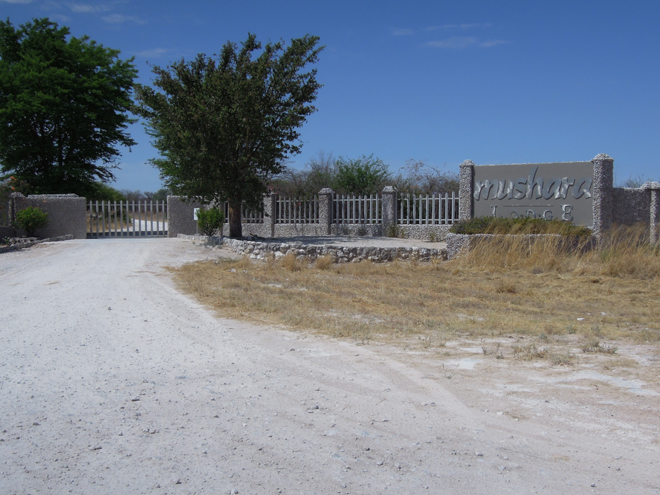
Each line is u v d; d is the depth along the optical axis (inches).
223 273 519.2
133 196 1968.5
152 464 132.6
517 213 697.0
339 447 142.2
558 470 129.0
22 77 1103.6
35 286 432.1
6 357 230.4
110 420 160.7
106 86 1201.4
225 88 697.0
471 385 192.7
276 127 738.2
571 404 171.9
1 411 168.1
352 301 380.2
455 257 599.2
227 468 130.4
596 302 392.5
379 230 849.5
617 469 129.2
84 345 253.0
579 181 663.8
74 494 118.4
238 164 745.0
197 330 287.9
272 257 614.9
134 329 288.7
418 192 908.6
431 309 353.7
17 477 125.8
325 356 234.8
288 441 146.0
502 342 260.8
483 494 118.0
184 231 973.8
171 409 170.1
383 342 261.4
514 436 148.9
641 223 610.2
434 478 125.2
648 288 445.4
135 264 572.1
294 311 338.0
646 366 213.3
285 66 748.6
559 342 260.4
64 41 1255.5
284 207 953.5
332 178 1111.6
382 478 125.3
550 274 516.4
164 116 715.4
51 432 151.8
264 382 198.2
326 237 827.4
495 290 438.9
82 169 1213.1
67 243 781.3
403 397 181.2
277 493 118.6
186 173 725.3
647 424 155.3
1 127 1128.8
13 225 871.7
